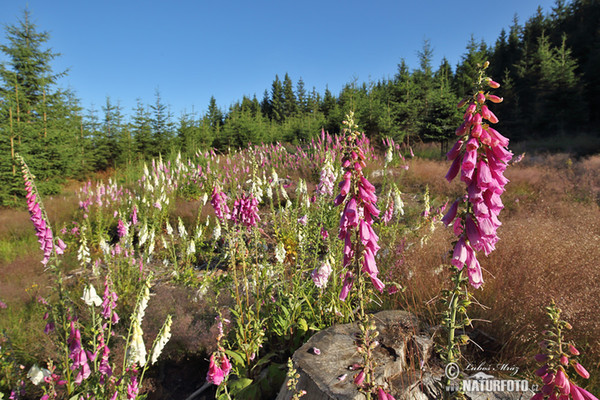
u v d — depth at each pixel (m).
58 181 17.11
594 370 2.86
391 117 21.77
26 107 16.41
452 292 1.77
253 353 3.13
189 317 4.06
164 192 10.73
